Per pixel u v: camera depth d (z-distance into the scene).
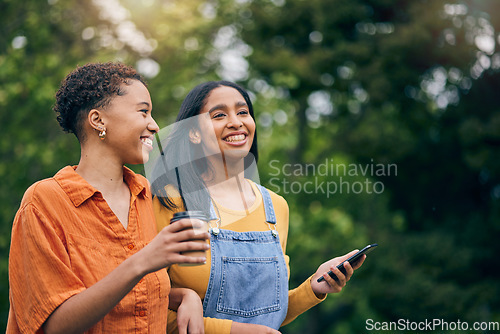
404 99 10.32
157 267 1.50
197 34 10.43
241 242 2.18
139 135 1.80
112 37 10.15
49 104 9.22
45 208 1.67
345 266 2.15
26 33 9.62
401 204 11.11
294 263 10.95
